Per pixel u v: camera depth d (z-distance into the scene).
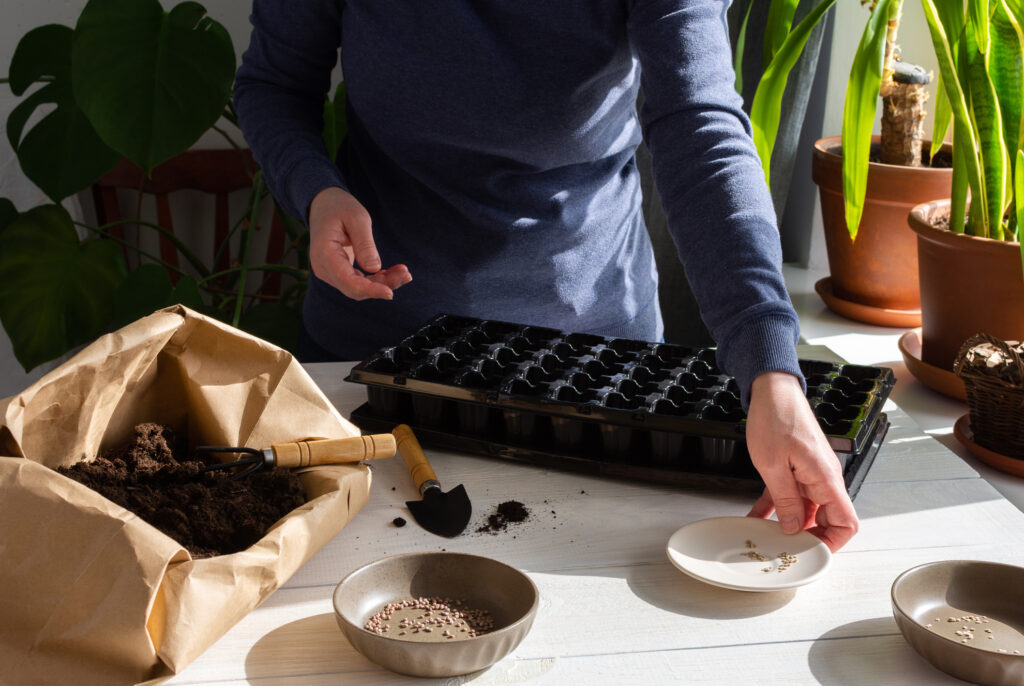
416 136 1.17
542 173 1.21
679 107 0.94
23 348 1.88
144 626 0.64
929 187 1.55
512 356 1.10
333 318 1.35
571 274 1.26
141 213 2.50
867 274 1.69
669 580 0.81
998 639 0.70
